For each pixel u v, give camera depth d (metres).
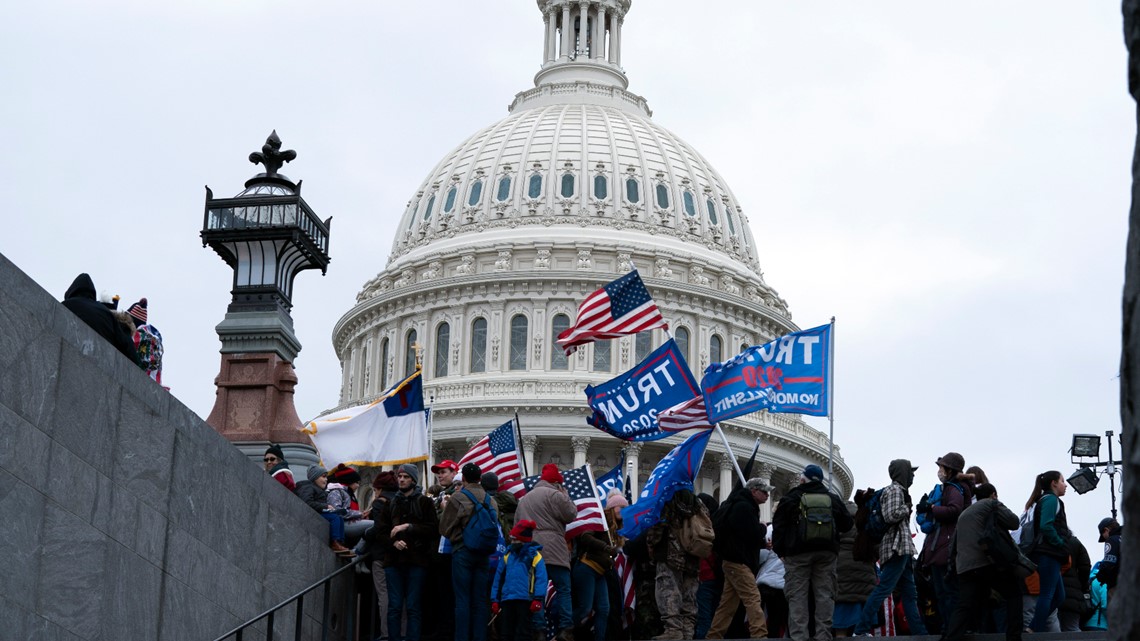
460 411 81.56
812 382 19.67
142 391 14.27
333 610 18.30
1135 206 4.75
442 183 92.50
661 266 86.81
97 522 13.18
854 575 17.59
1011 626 15.24
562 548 16.48
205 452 15.43
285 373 23.70
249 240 23.64
